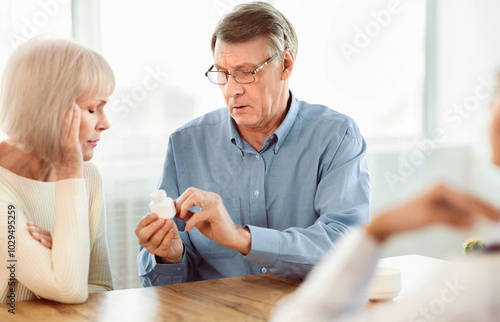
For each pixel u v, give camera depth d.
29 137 1.13
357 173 1.49
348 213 1.40
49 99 1.11
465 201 0.35
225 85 1.42
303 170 1.52
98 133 1.21
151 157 2.57
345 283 0.41
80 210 1.11
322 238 1.27
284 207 1.53
